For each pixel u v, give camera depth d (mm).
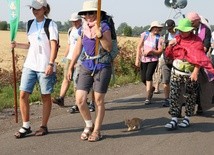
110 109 9008
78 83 6418
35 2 6391
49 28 6461
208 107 8094
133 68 14773
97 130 6516
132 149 6102
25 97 6621
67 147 6172
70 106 9172
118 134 6867
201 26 8031
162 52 9070
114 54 6363
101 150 6043
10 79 12906
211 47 8555
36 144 6312
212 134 6938
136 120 7121
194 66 7043
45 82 6555
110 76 6363
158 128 7277
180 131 7082
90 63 6262
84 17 6277
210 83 7969
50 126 7359
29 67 6527
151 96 9578
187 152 5996
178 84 7129
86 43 6246
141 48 9484
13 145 6277
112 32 6289
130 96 10789
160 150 6070
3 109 8922
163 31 9227
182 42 7051
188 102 7301
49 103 6746
